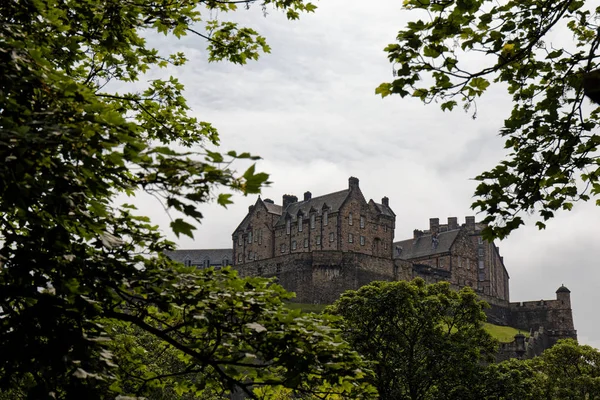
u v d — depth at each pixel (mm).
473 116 11383
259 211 119438
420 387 46156
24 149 7070
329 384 10609
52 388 8062
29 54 8188
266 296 10117
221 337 9695
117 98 13328
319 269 96062
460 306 49312
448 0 10297
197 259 146875
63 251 8688
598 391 52438
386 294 46781
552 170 11805
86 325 8750
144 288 9492
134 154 7168
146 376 11328
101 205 8172
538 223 12555
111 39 11188
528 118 11711
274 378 9648
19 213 8102
